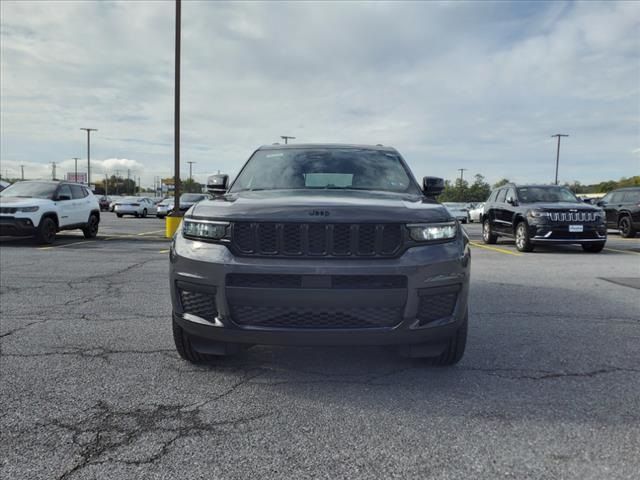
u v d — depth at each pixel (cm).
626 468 228
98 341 425
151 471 225
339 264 299
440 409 292
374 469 228
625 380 339
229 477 221
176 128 1659
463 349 354
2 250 1165
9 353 392
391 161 472
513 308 561
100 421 275
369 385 330
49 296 618
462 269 326
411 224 311
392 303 303
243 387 326
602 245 1189
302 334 301
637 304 584
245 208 320
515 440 254
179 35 1644
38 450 243
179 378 341
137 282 723
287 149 490
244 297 304
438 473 224
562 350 406
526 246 1201
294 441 253
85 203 1482
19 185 1376
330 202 325
